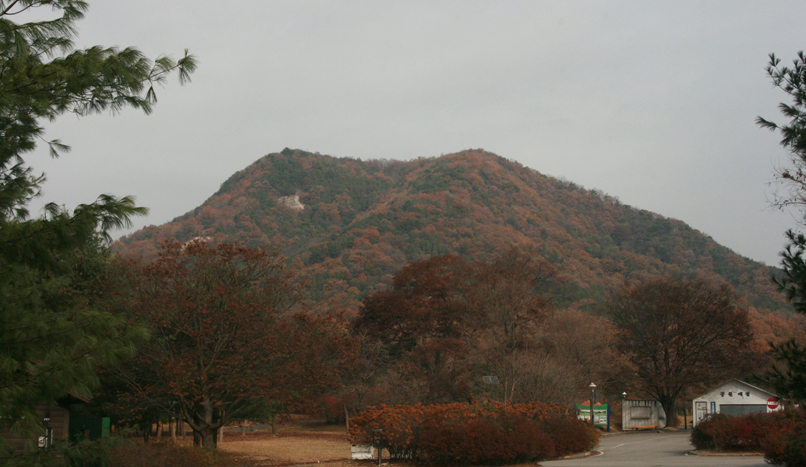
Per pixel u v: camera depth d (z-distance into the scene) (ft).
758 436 64.95
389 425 62.28
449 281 150.10
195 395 62.39
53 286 21.76
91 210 20.42
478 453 56.34
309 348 67.62
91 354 19.86
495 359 114.73
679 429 132.98
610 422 134.21
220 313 60.85
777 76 29.17
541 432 61.41
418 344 138.62
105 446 22.54
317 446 90.79
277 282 67.72
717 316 136.26
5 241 19.60
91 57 21.20
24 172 23.02
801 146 28.45
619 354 151.84
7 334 19.29
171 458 49.24
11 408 18.25
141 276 63.31
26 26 20.92
